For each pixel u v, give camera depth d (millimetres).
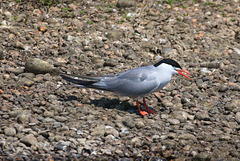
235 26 17234
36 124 9359
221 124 10117
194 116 10469
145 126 9797
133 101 11227
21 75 11641
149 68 10461
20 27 14891
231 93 11891
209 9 18828
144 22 16500
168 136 9352
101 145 8852
